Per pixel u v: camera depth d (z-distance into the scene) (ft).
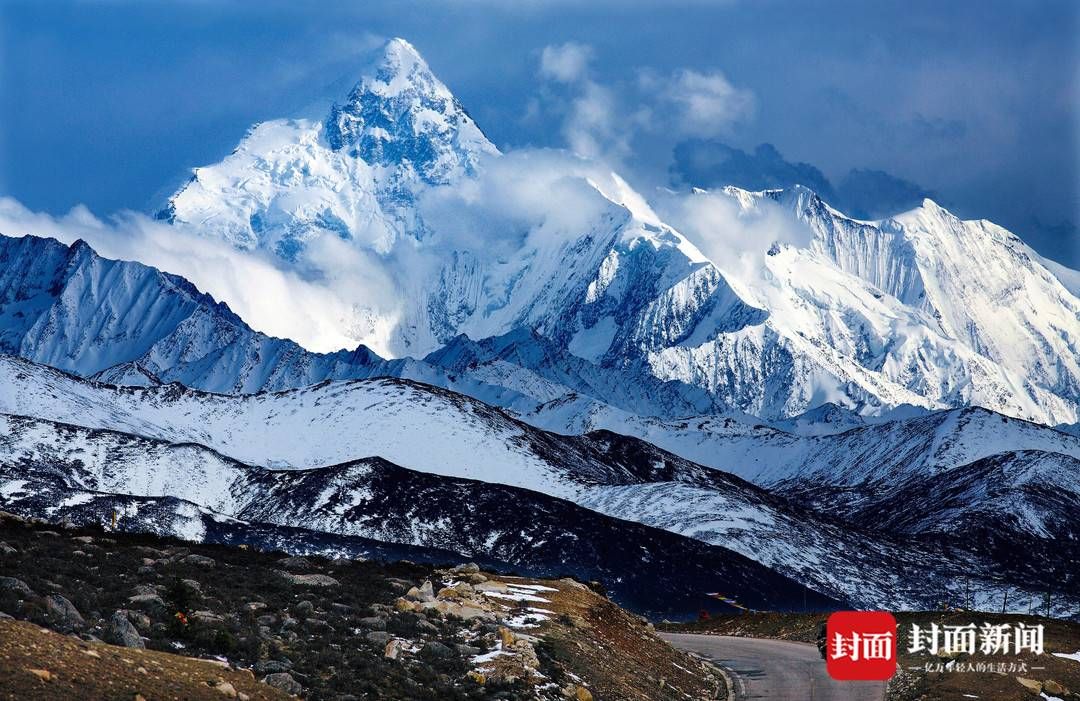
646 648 233.76
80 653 141.18
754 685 230.48
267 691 150.30
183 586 178.91
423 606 207.21
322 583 213.87
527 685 179.11
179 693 139.95
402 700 164.04
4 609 158.10
